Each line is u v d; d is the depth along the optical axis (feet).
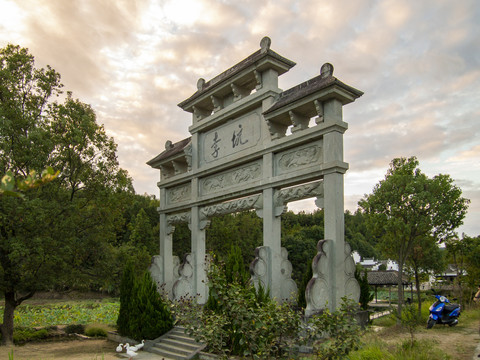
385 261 181.57
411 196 46.29
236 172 49.57
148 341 48.52
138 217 125.29
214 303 40.86
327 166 37.76
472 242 66.23
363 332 26.48
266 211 43.98
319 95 38.47
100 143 60.18
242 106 48.42
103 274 59.16
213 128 54.39
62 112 56.80
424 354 24.82
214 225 124.36
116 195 60.59
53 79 58.90
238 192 47.80
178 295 51.19
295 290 45.83
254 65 46.21
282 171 43.21
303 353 31.32
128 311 53.36
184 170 60.49
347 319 21.70
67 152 56.49
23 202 48.88
